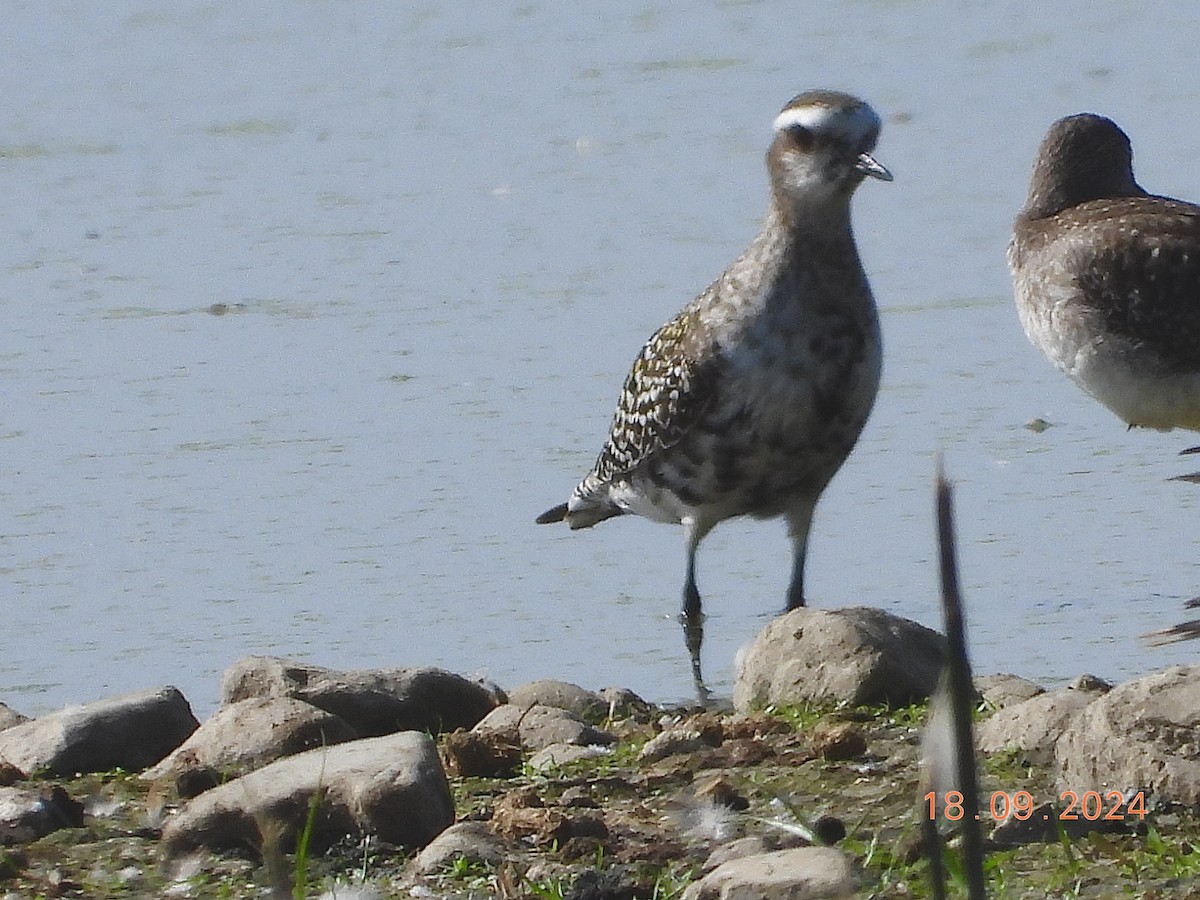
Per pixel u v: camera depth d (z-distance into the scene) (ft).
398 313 66.13
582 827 28.73
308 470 54.39
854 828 28.86
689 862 27.86
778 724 33.96
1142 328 47.98
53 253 73.46
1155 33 94.32
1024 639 42.42
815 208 41.83
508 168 81.20
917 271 67.72
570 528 49.21
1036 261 50.01
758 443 42.91
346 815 28.78
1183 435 54.44
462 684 36.37
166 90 92.48
